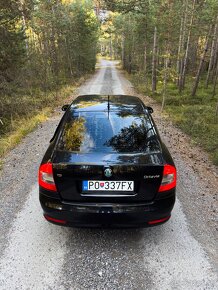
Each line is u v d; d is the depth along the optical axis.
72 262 2.96
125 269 2.88
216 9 14.67
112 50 99.38
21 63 12.44
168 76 14.91
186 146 7.08
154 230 3.52
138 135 3.28
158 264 2.95
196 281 2.73
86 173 2.78
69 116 3.63
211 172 5.43
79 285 2.67
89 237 3.38
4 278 2.74
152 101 15.62
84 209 2.85
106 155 2.92
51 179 2.88
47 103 13.64
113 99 4.21
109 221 2.89
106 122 3.46
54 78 21.61
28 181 4.88
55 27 28.64
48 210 2.97
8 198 4.29
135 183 2.84
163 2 15.91
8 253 3.08
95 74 41.22
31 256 3.04
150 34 23.73
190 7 17.09
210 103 14.40
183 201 4.23
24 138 7.75
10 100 12.25
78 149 3.04
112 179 2.80
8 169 5.46
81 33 38.12
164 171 2.86
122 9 17.77
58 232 3.46
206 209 4.03
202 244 3.27
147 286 2.67
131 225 2.94
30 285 2.66
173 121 9.89
